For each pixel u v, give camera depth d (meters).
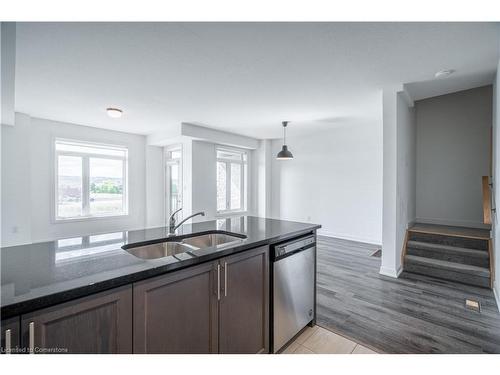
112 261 1.22
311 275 2.19
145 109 4.00
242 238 1.79
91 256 1.31
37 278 1.00
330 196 5.97
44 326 0.86
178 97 3.43
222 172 6.44
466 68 2.60
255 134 6.30
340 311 2.45
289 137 6.67
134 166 5.91
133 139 5.88
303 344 1.94
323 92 3.27
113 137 5.53
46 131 4.58
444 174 4.48
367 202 5.36
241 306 1.56
